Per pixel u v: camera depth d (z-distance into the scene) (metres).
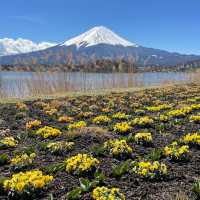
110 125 12.80
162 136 11.09
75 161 7.96
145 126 12.53
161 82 32.94
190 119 13.38
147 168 7.63
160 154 8.98
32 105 18.45
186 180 7.41
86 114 15.30
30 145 10.42
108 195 6.36
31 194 6.82
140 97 21.61
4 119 14.77
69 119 14.31
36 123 13.20
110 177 7.63
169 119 13.73
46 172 7.97
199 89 25.70
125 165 7.85
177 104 18.41
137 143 10.15
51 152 9.46
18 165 8.31
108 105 18.36
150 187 7.06
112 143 9.38
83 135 10.80
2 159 8.78
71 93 23.56
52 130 11.37
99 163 8.42
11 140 10.62
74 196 6.59
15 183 6.93
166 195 6.65
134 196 6.68
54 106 17.72
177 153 8.59
